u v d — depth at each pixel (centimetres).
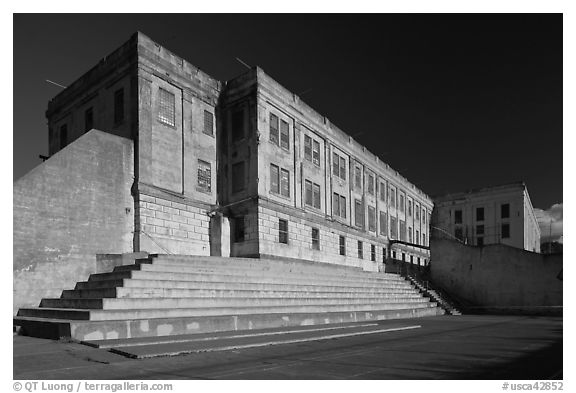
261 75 2970
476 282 3312
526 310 3009
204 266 1938
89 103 2836
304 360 1010
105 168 2216
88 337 1175
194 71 2873
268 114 3033
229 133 3042
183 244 2612
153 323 1279
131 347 1083
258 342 1223
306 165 3422
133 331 1241
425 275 3656
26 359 952
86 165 2112
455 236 6406
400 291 3067
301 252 3222
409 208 5531
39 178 1894
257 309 1700
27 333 1352
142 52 2511
